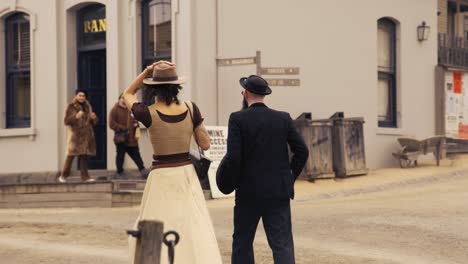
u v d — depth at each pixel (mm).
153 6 18531
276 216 7465
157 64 6793
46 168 19609
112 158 18594
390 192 17141
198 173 6957
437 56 23922
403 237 11102
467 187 17422
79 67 19672
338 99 20562
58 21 19625
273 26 19141
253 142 7438
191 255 6309
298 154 7586
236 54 18375
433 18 23750
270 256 9961
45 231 12523
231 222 12938
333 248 10422
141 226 5105
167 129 6625
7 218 14438
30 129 19797
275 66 19156
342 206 14414
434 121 23688
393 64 22578
